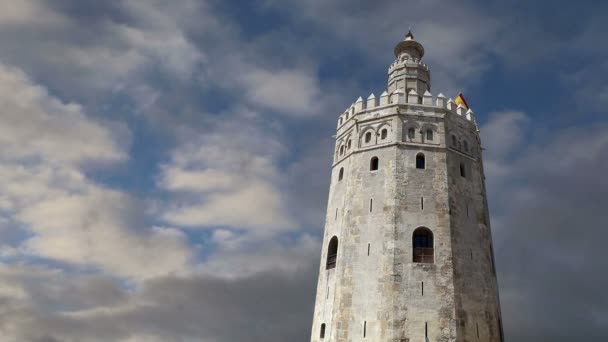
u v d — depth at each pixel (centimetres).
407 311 4141
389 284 4244
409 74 5981
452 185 4791
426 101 5153
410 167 4772
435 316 4134
